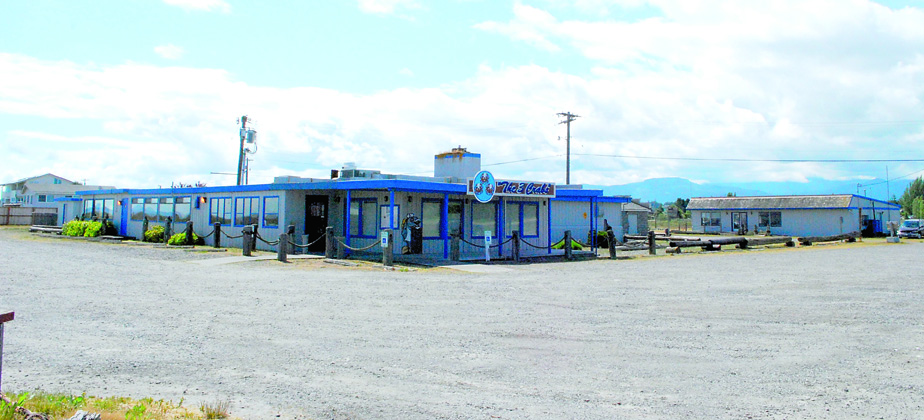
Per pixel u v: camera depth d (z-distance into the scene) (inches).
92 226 1206.9
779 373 241.9
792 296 453.1
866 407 201.6
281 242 720.3
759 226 2043.6
